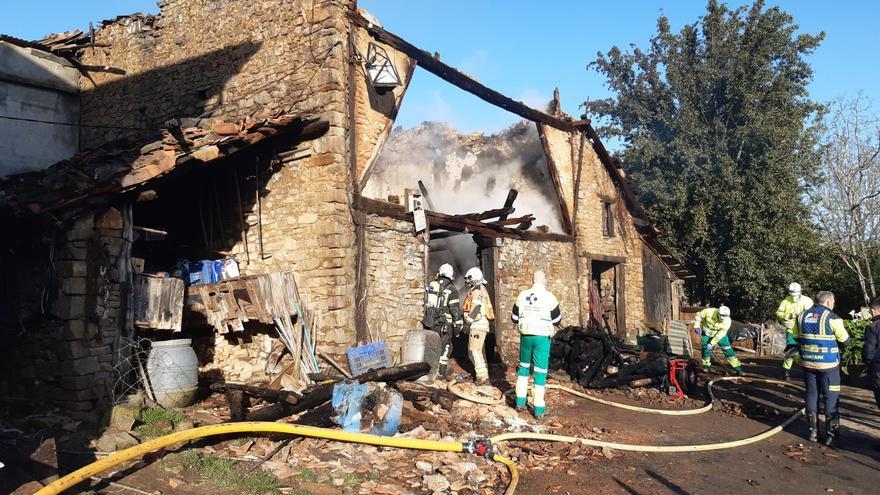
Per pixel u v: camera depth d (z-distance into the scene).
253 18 10.00
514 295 12.89
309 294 8.81
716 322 11.54
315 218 8.84
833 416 6.50
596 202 16.78
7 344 6.78
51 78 11.68
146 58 11.48
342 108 8.94
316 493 4.43
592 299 16.36
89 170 6.82
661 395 9.19
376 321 9.24
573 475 5.21
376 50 9.57
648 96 25.66
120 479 4.46
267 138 8.48
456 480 4.79
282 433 5.59
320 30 9.07
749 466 5.70
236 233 9.74
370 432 5.65
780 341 18.17
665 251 19.61
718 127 22.33
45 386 6.44
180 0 11.11
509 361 12.01
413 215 10.23
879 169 19.20
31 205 6.24
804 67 22.89
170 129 7.44
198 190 10.17
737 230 20.91
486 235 12.05
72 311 6.31
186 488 4.37
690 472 5.46
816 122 23.06
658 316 19.36
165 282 7.29
